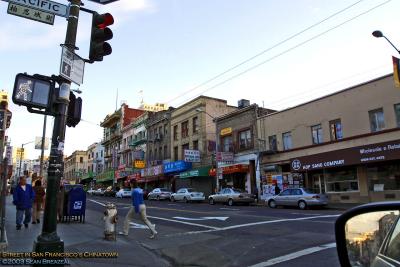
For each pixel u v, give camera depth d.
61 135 7.07
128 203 32.66
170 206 27.78
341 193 26.00
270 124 32.59
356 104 25.53
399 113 23.03
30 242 9.94
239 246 10.50
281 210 21.92
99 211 23.45
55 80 7.13
